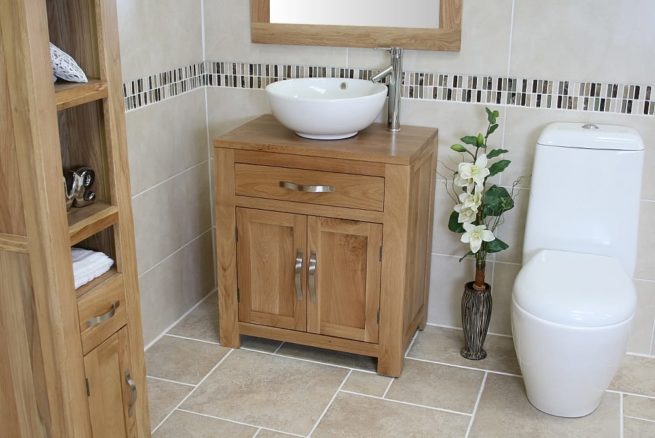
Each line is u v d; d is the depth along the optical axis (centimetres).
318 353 289
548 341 231
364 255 262
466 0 273
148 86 277
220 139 267
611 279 242
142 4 268
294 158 259
